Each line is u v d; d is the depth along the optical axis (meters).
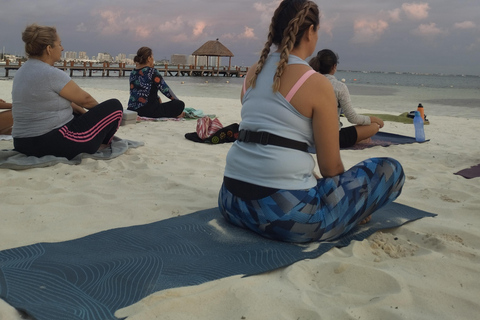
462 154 5.16
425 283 1.91
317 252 2.15
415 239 2.46
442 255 2.20
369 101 16.39
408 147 5.58
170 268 1.94
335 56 4.94
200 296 1.72
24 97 3.68
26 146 3.79
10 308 1.60
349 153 5.01
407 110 12.61
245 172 2.19
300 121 2.09
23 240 2.28
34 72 3.69
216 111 9.27
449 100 17.73
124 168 3.87
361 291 1.86
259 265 1.99
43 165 3.70
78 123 3.93
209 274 1.89
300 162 2.10
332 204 2.18
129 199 3.00
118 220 2.63
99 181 3.41
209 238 2.31
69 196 2.97
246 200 2.21
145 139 5.37
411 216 2.77
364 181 2.25
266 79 2.13
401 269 2.04
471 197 3.26
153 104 7.18
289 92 2.06
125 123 6.42
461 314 1.71
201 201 3.01
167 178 3.50
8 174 3.43
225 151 4.87
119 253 2.10
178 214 2.76
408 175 3.95
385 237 2.44
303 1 2.11
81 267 1.93
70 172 3.58
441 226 2.62
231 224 2.50
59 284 1.78
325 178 2.24
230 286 1.80
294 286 1.84
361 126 5.35
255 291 1.78
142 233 2.36
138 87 7.11
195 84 27.88
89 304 1.63
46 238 2.32
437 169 4.30
